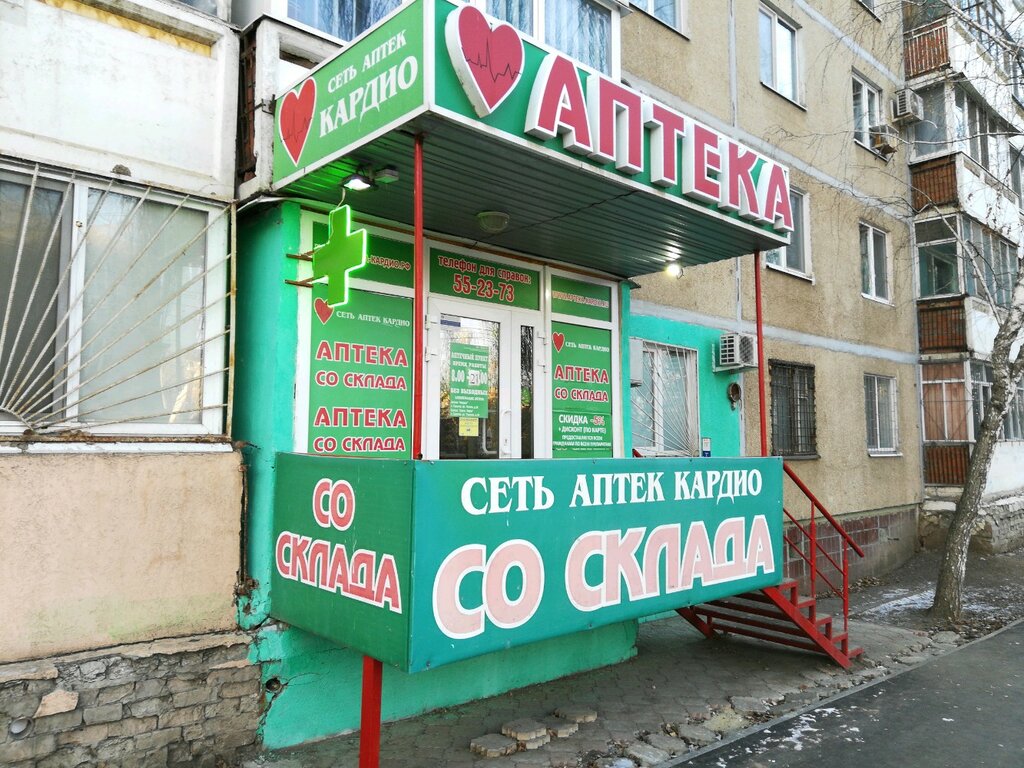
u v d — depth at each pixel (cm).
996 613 838
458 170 396
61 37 372
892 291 1271
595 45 627
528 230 509
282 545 407
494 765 411
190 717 380
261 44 427
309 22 454
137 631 369
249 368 443
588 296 626
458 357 523
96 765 350
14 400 352
